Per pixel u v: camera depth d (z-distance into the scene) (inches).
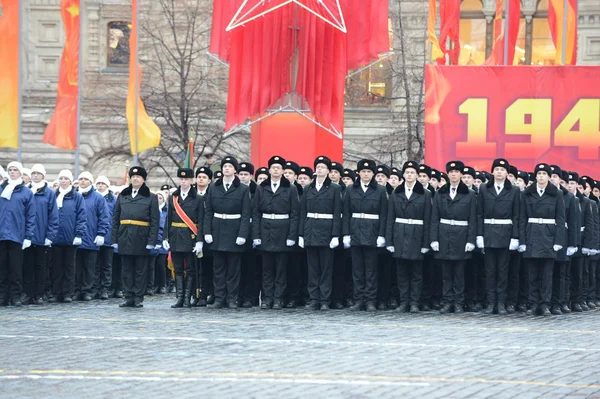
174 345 573.0
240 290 845.8
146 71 1866.4
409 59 1803.6
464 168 838.5
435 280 851.4
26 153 1962.4
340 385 449.4
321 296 821.9
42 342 581.9
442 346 581.3
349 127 1939.0
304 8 1007.6
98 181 964.6
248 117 1041.5
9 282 844.0
